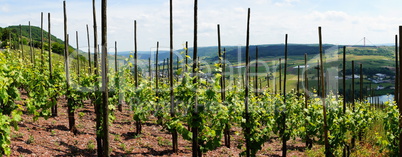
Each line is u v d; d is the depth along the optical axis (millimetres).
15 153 9844
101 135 11172
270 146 19344
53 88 13320
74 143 12734
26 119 14398
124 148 13844
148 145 15062
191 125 10797
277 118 15039
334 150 14500
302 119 16234
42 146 11336
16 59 14258
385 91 115062
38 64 14750
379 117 18906
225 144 17219
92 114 18953
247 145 12992
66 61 13477
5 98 8055
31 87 12773
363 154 15773
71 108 13781
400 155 11664
